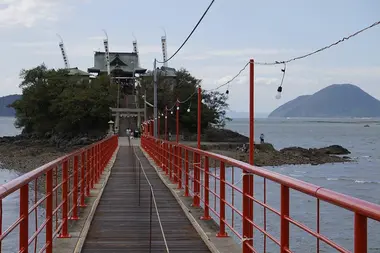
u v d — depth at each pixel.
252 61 8.76
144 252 8.77
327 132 173.50
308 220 17.98
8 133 165.88
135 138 66.94
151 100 79.31
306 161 59.56
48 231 7.28
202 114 80.38
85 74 101.81
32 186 25.48
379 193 31.34
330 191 4.11
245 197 7.50
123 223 11.20
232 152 61.28
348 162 60.34
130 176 21.36
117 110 80.25
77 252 8.48
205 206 11.28
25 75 95.44
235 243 9.20
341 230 16.52
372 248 14.91
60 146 81.69
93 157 17.33
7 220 17.72
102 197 15.12
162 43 102.25
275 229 17.33
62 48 124.12
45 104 93.69
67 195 9.53
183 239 9.76
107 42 113.88
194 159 13.03
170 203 14.03
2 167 57.94
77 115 85.94
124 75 110.31
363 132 174.75
